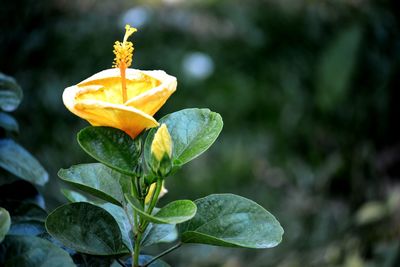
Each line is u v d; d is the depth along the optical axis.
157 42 5.54
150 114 1.21
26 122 4.75
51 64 5.06
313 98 5.46
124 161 1.20
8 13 4.90
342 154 4.96
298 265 4.42
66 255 1.08
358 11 5.27
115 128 1.20
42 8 5.05
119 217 1.39
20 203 1.45
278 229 1.23
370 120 4.99
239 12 5.63
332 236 4.48
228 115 5.73
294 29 5.59
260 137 5.76
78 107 1.14
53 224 1.18
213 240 1.18
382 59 5.00
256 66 5.65
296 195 5.37
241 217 1.25
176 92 5.56
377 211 4.16
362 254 4.04
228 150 5.82
